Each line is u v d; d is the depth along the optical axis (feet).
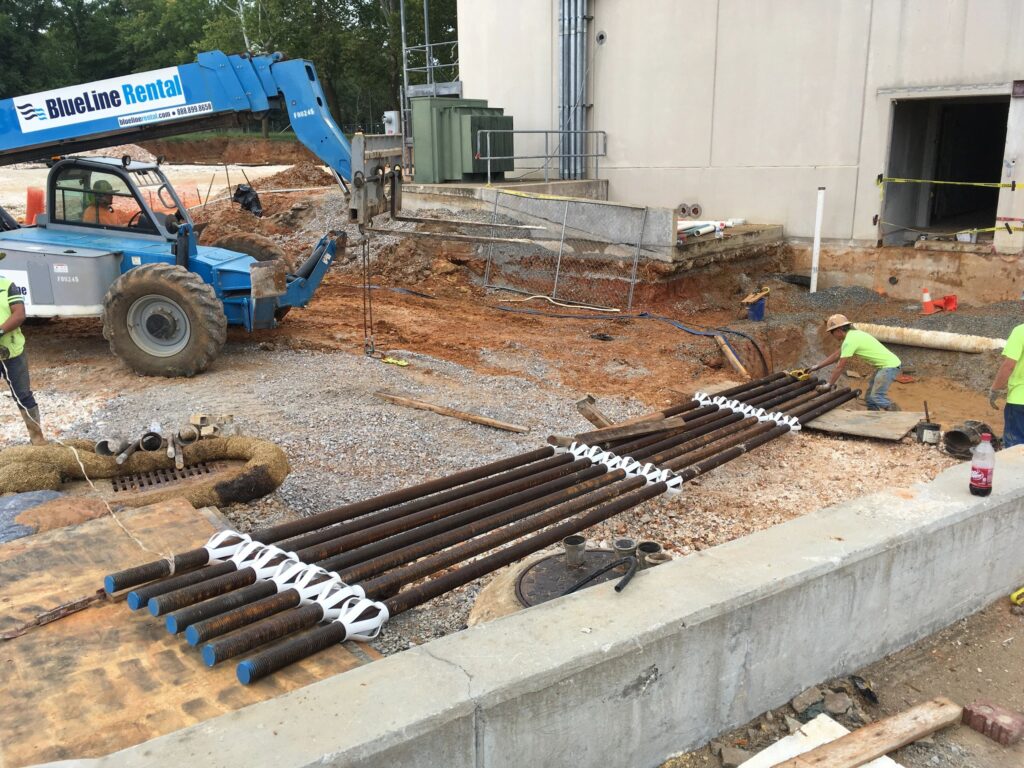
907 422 28.09
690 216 59.93
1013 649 16.16
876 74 50.78
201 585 12.59
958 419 37.11
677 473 21.26
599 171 63.41
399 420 27.37
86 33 182.39
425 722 9.63
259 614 12.15
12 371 22.82
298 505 20.57
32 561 13.83
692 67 57.62
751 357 42.73
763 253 55.57
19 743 9.64
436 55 135.44
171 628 11.79
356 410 27.86
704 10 56.24
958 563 16.31
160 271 29.09
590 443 21.68
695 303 50.06
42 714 10.16
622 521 20.93
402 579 13.96
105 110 32.94
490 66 67.77
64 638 11.79
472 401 30.58
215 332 29.78
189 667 11.21
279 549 14.32
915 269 51.42
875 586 14.71
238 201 59.72
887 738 12.51
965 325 44.86
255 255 37.01
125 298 29.53
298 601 12.76
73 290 30.32
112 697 10.52
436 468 23.73
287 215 59.06
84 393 28.25
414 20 130.11
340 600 12.75
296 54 128.26
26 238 31.76
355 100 187.83
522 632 11.46
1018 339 24.18
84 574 13.43
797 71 53.57
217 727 9.45
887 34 49.90
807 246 55.47
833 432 27.71
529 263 52.60
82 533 14.87
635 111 60.85
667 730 12.37
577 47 60.95
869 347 31.45
